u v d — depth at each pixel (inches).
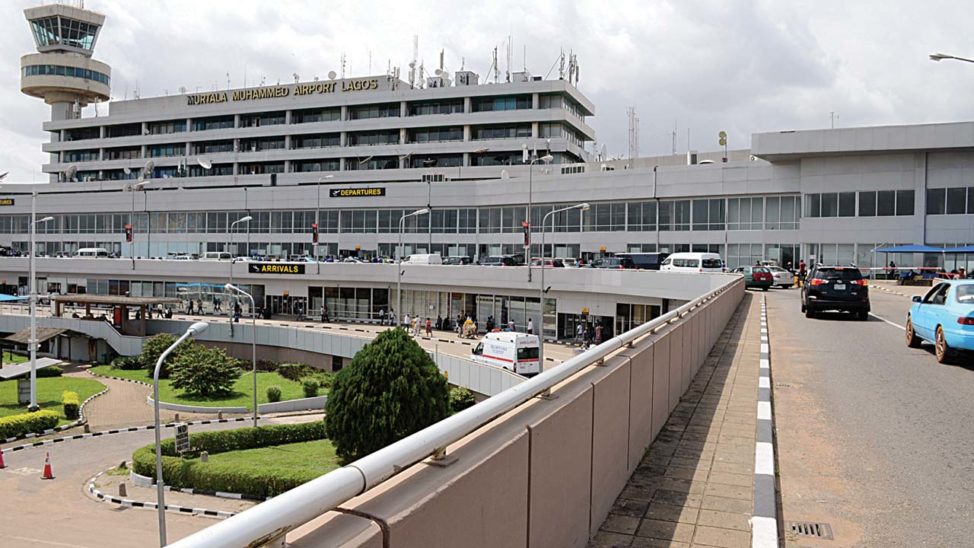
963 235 1991.9
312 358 2066.9
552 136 3233.3
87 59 4328.3
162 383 1871.3
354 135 3531.0
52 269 2994.6
